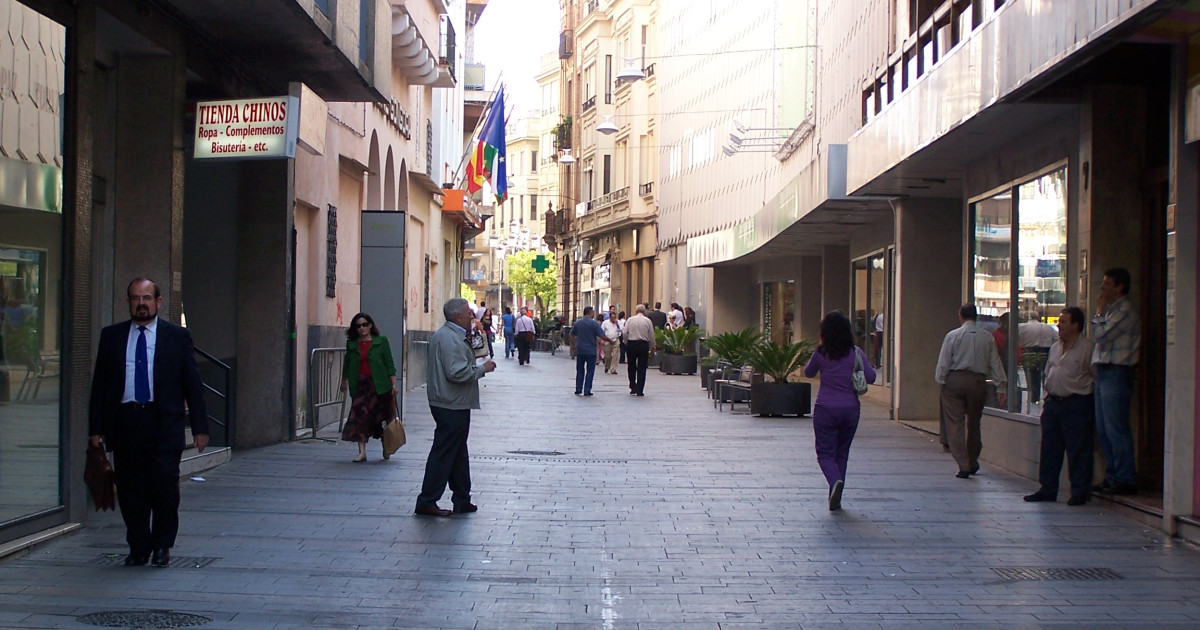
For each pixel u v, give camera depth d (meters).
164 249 11.25
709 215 40.16
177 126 11.38
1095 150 10.71
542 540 8.84
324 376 16.98
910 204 18.38
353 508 10.07
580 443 15.65
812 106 27.17
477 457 13.92
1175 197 9.09
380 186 22.55
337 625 6.34
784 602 7.01
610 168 53.75
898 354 18.61
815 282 31.39
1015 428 12.75
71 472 8.66
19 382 7.92
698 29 41.62
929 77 13.07
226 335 14.69
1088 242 10.74
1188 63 8.91
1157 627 6.49
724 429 17.73
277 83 14.51
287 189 14.71
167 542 7.62
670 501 10.78
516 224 77.38
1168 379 9.20
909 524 9.66
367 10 14.76
